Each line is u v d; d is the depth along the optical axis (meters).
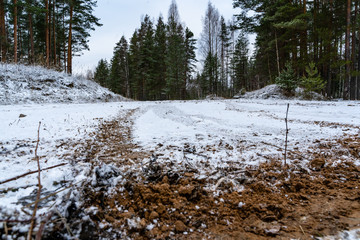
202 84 42.31
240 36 38.38
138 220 1.61
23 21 25.48
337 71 23.75
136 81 36.69
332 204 1.80
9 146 3.51
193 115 8.50
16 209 1.42
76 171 2.46
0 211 1.35
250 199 1.93
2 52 14.88
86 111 8.48
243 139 4.46
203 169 2.68
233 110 10.30
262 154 3.31
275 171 2.59
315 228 1.50
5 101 10.14
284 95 18.20
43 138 4.20
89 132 4.97
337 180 2.29
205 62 33.97
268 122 6.75
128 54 37.81
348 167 2.63
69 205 1.50
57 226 1.27
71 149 3.52
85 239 1.29
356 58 25.97
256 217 1.66
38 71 14.42
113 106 11.24
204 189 2.12
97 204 1.77
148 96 37.25
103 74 46.56
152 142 4.24
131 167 2.70
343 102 12.75
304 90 16.44
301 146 3.77
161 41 32.78
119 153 3.41
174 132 5.30
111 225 1.51
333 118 7.09
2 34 15.09
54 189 1.97
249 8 23.19
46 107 8.95
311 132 4.99
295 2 21.14
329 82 19.25
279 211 1.73
